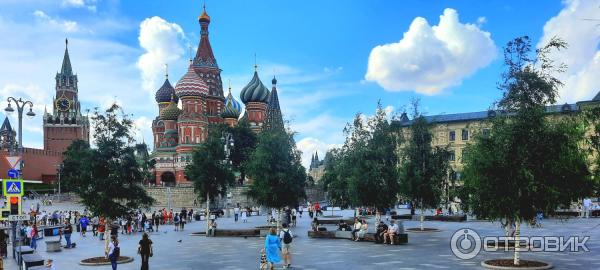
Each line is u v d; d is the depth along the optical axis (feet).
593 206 217.15
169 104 504.43
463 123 380.99
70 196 420.36
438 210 220.84
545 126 85.30
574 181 83.56
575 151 83.10
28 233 131.03
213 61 528.22
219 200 345.31
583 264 85.20
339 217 250.37
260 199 154.30
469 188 91.71
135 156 109.09
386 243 122.72
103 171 105.19
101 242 151.74
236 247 125.90
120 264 100.83
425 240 128.26
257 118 526.16
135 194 107.55
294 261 97.35
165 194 386.73
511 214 84.64
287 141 159.84
